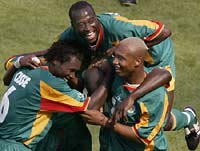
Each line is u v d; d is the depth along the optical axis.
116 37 23.77
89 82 23.14
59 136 25.22
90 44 23.98
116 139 22.97
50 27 45.66
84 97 22.55
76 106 22.19
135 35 23.78
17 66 23.03
